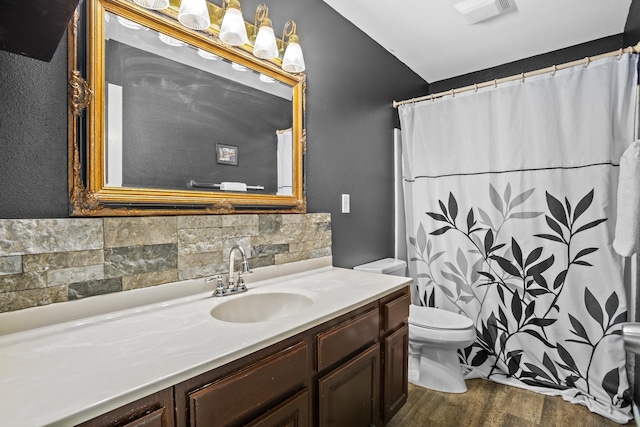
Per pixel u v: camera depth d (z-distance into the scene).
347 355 1.28
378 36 2.38
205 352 0.83
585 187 1.98
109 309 1.09
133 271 1.15
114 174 1.12
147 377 0.71
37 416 0.57
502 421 1.78
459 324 2.02
